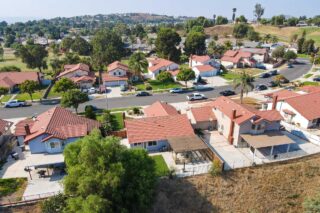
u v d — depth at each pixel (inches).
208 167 1696.6
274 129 1985.7
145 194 1261.1
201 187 1573.6
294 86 3484.3
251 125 1895.9
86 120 2023.9
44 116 2017.7
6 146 1953.7
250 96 3112.7
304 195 1635.1
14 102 2906.0
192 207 1515.7
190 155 1836.9
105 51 5007.4
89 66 4549.7
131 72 3917.3
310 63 4977.9
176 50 5388.8
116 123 2380.7
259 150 1892.2
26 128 1792.6
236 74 4232.3
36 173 1636.3
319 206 1417.3
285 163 1745.8
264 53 5044.3
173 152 1868.8
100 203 1095.6
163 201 1486.2
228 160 1763.0
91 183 1138.0
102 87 3442.4
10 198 1411.2
